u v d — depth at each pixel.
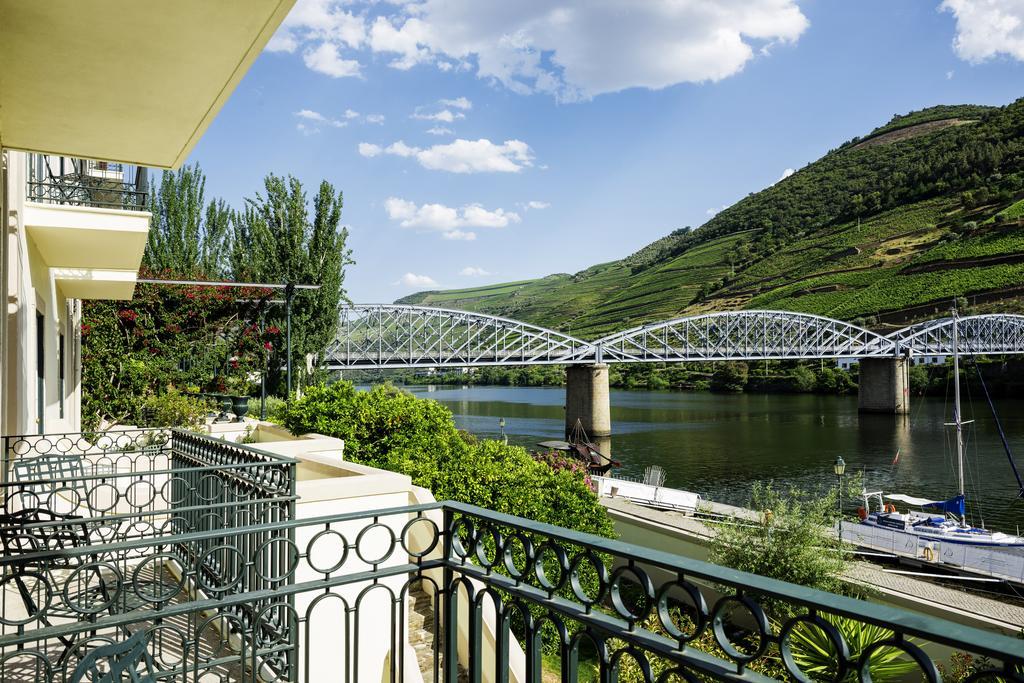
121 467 10.66
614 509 22.25
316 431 12.59
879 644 1.69
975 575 20.33
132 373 20.44
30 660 4.17
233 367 27.34
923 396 104.19
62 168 15.12
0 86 5.63
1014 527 34.19
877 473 48.47
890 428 71.62
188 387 24.23
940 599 15.15
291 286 24.39
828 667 9.62
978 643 1.52
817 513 17.48
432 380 196.38
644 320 198.75
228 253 43.56
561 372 164.00
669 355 97.94
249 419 21.78
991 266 133.88
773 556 16.88
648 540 20.55
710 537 18.78
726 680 2.01
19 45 4.97
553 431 73.50
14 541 4.49
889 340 95.88
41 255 11.35
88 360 19.11
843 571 16.77
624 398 118.00
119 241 10.62
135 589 3.39
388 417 12.77
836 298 154.00
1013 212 143.50
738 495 42.22
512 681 7.57
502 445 14.23
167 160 7.51
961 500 33.19
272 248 30.72
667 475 49.03
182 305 25.67
